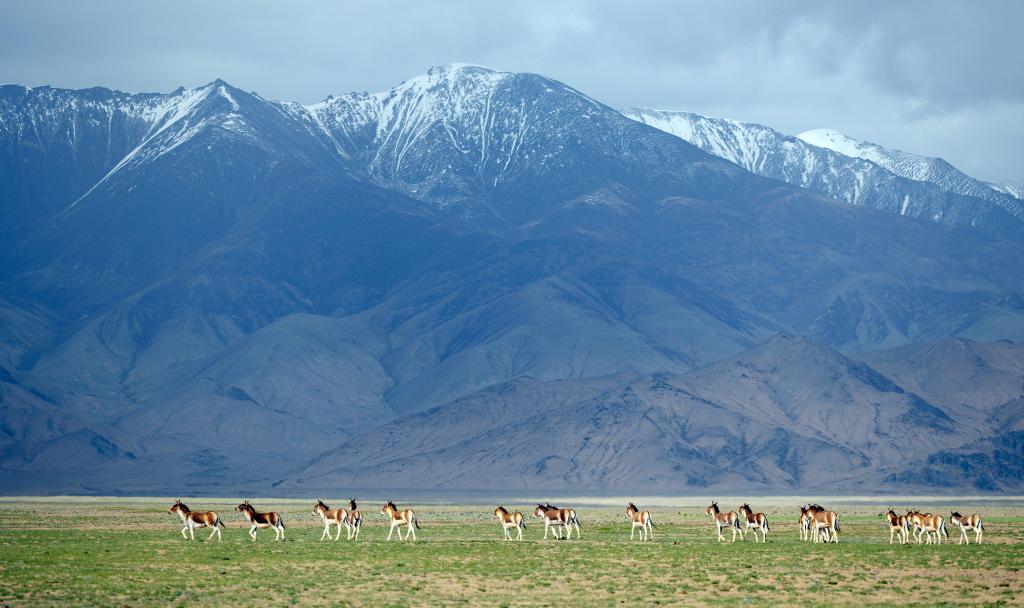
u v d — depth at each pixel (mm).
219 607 85062
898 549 120500
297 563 107750
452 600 88062
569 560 110625
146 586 93438
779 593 90688
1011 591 91188
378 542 129000
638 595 90000
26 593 89812
